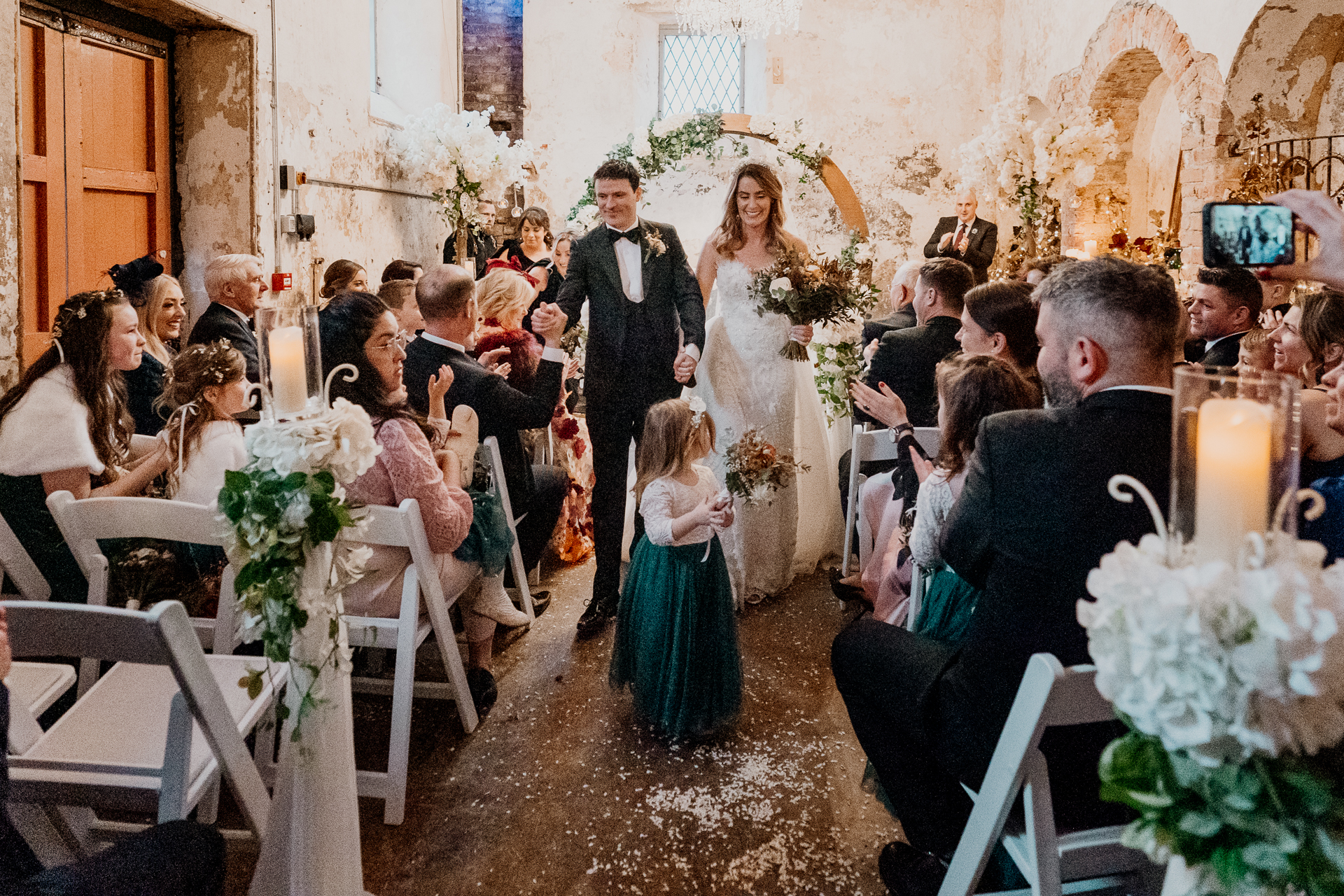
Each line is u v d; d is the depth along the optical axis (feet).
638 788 9.19
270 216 17.48
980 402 8.11
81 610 5.34
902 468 11.40
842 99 29.32
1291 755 3.52
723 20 22.98
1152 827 3.66
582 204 20.70
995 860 7.20
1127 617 3.49
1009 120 22.17
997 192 23.94
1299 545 3.49
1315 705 3.41
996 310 9.88
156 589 9.06
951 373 8.38
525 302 14.61
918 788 7.14
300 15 18.62
